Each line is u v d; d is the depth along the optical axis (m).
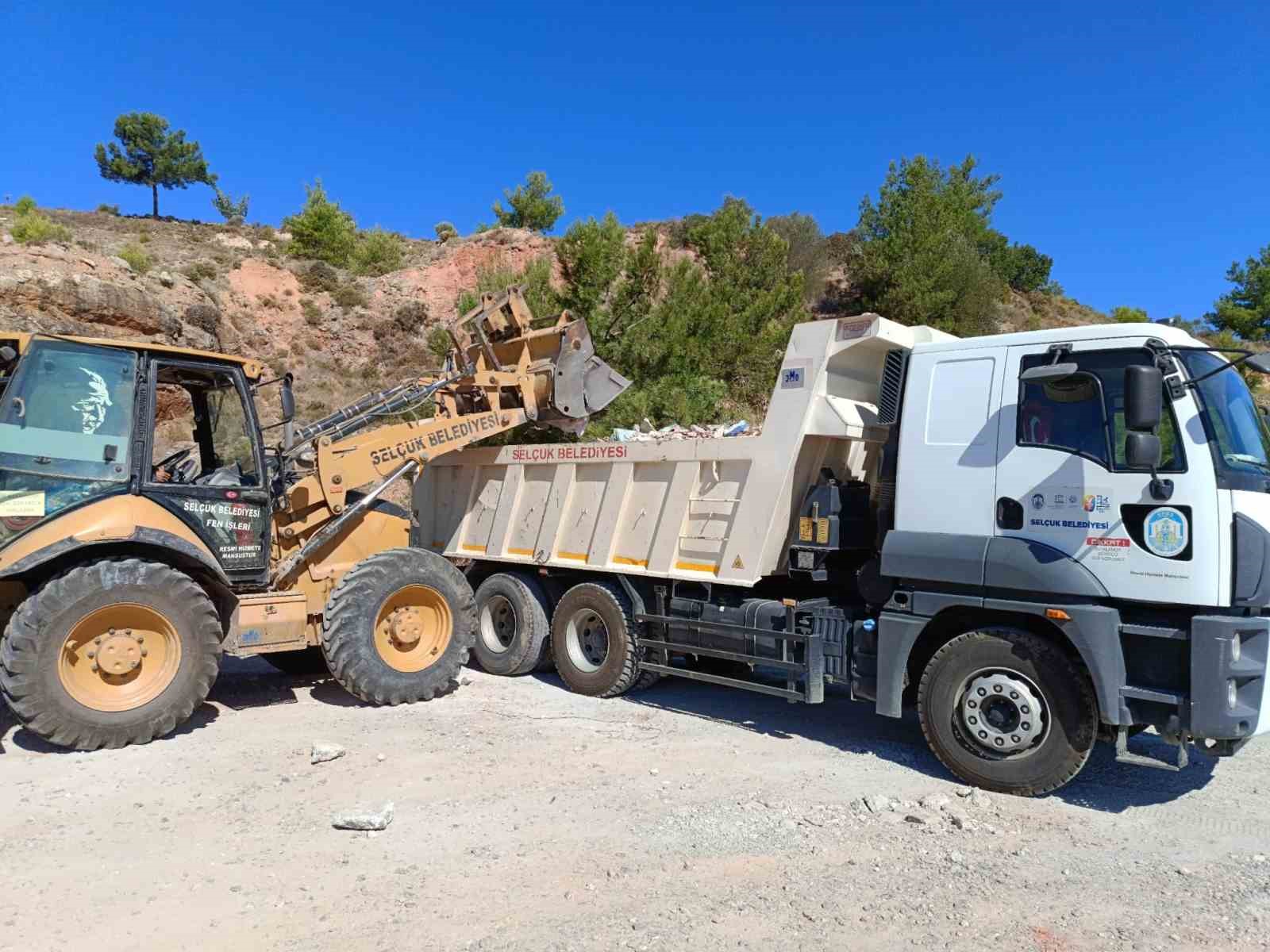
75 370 6.43
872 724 7.26
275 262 33.22
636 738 6.70
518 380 9.06
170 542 6.47
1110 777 5.94
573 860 4.43
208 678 6.52
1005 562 5.48
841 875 4.30
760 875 4.29
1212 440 4.95
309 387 27.88
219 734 6.61
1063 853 4.63
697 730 6.98
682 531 7.39
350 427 8.27
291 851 4.51
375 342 31.56
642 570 7.64
